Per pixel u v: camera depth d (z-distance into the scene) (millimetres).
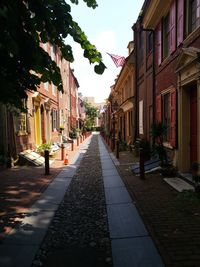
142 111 16891
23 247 4758
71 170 12602
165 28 12055
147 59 15344
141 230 5344
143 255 4363
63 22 4566
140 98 17766
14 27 4043
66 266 4145
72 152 21062
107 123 53875
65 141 29266
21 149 14836
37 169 12797
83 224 5832
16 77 5293
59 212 6637
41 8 4328
